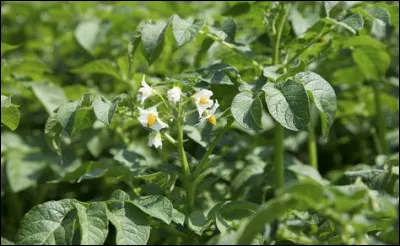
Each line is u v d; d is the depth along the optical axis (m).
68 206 0.95
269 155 1.38
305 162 1.64
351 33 1.19
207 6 1.59
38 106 1.66
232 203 1.02
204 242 1.09
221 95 1.08
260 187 1.22
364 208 0.90
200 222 1.02
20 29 1.85
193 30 1.07
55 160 1.38
